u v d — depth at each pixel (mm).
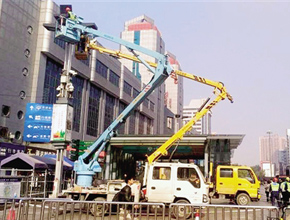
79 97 47594
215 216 8781
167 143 19500
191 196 13609
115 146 35719
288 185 15086
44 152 32875
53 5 39438
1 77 32656
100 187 14938
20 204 9242
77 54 19516
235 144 35406
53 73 40875
